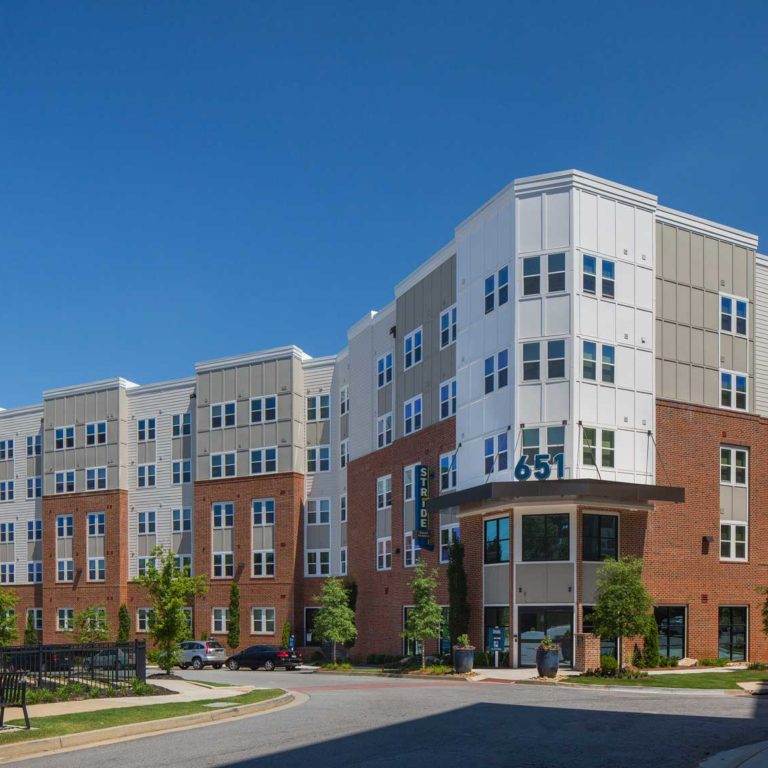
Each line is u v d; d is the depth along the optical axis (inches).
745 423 1660.9
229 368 2588.6
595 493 1390.3
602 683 1162.6
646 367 1539.1
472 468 1617.9
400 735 687.7
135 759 594.6
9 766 578.9
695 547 1567.4
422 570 1614.2
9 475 3068.4
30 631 2832.2
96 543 2773.1
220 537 2522.1
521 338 1504.7
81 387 2883.9
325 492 2433.6
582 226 1509.6
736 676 1275.8
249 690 1065.5
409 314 1991.9
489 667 1507.1
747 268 1718.8
